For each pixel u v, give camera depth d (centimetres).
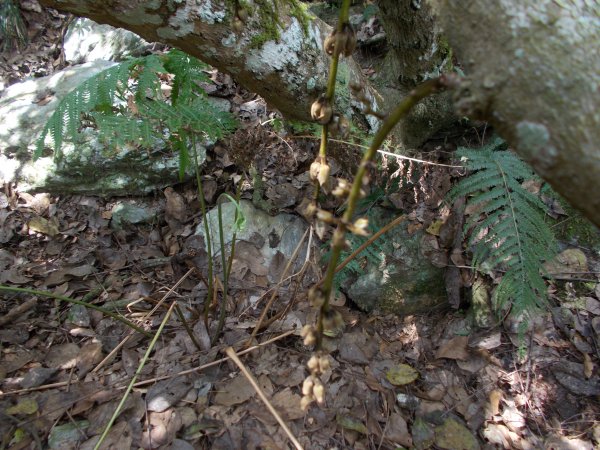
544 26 66
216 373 183
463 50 75
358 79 193
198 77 182
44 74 348
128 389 162
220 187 259
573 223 214
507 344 191
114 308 212
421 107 209
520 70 67
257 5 153
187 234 245
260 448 161
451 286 209
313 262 219
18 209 257
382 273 214
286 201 241
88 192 259
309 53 172
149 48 330
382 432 170
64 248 243
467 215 213
